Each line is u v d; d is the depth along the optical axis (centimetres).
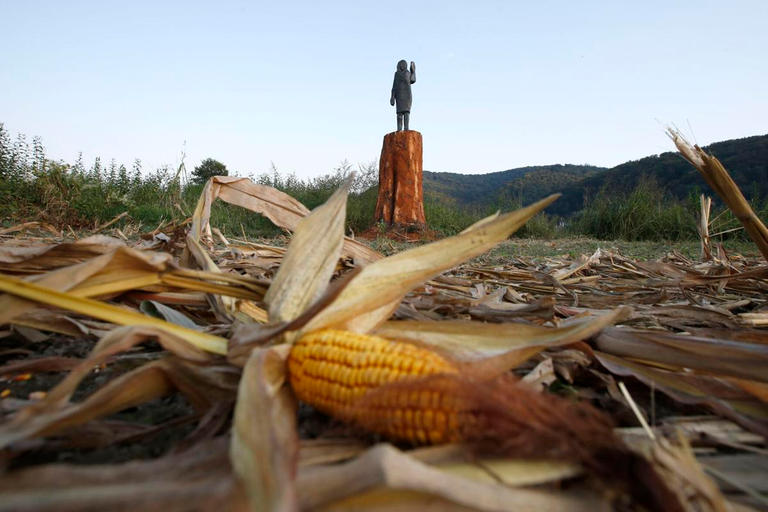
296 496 94
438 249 184
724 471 130
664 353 191
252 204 368
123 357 206
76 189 1281
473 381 109
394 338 179
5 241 469
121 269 196
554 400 104
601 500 101
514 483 100
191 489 93
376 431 124
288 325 152
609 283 467
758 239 273
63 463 134
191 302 255
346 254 367
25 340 236
